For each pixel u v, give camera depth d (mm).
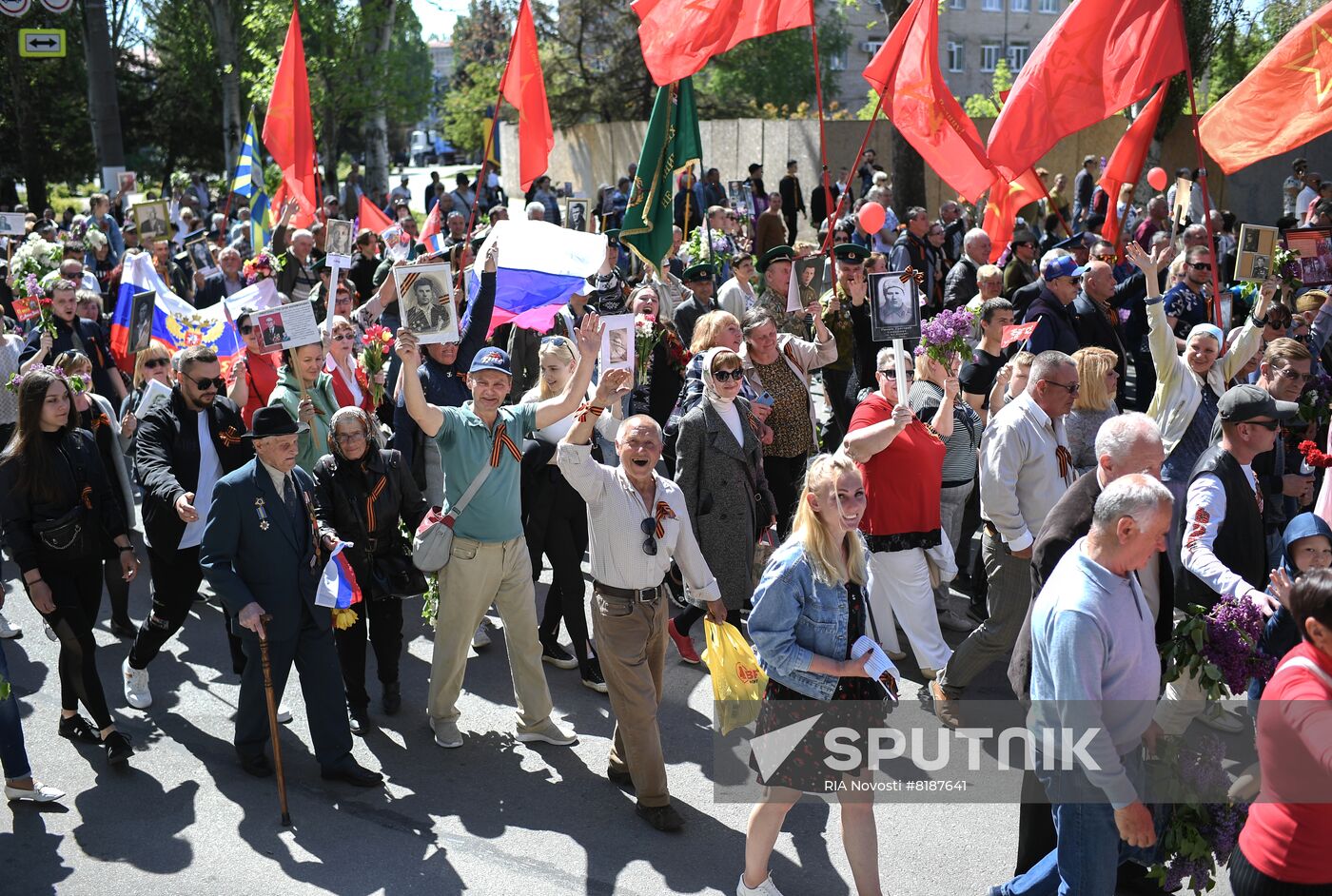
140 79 43125
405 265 5547
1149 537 3807
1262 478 6367
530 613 5965
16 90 34531
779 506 7500
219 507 5367
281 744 6082
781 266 9266
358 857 5031
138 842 5137
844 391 9469
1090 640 3809
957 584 8141
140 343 8305
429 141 80062
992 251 11789
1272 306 8805
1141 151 11219
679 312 9984
